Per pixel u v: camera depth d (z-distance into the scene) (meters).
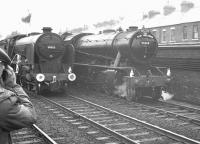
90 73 15.54
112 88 13.54
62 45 14.12
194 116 9.42
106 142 6.50
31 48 13.31
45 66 13.88
